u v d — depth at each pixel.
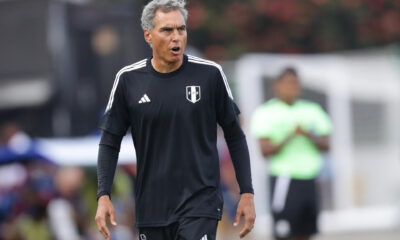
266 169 55.03
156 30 22.48
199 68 22.86
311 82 59.06
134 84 22.89
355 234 55.00
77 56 63.75
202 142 22.86
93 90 63.31
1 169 39.31
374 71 59.53
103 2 66.94
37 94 63.62
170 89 22.69
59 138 63.41
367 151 59.06
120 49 63.25
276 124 38.69
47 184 37.78
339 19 77.12
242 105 56.66
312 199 38.66
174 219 22.77
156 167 22.86
